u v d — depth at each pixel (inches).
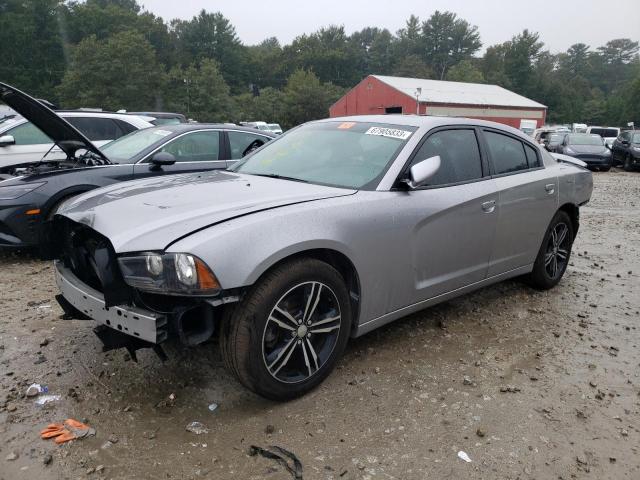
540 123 2122.3
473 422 111.9
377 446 102.8
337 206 119.0
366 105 2162.9
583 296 195.9
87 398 116.0
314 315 116.6
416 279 137.3
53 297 177.9
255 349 105.5
